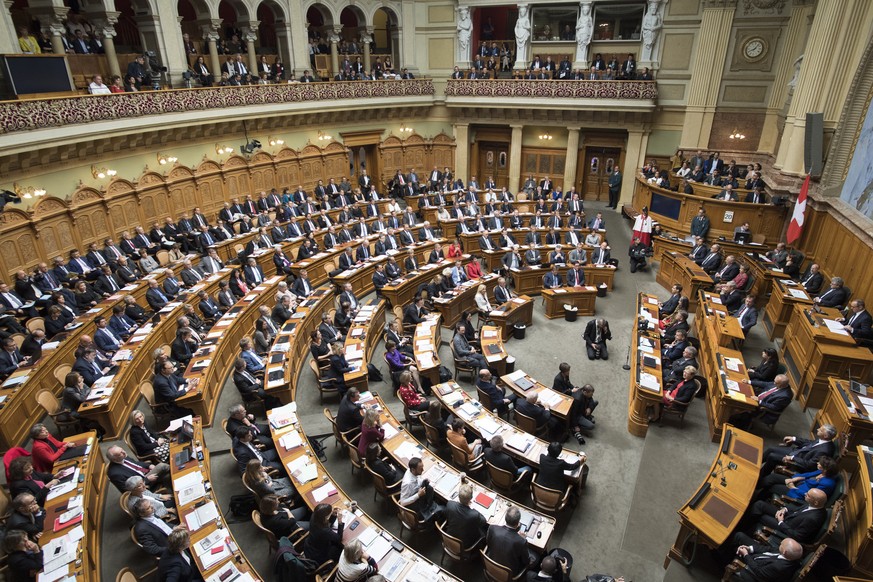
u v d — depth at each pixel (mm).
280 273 16516
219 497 8570
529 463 8383
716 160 21438
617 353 13336
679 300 13531
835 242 13625
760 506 7301
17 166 13438
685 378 9805
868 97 13102
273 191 21156
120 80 16094
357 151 27188
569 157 26016
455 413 9500
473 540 6871
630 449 9727
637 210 23047
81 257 14758
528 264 17469
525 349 13570
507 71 26781
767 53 21219
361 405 9211
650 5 22625
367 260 16609
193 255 16219
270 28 25438
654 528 7930
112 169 16359
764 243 17266
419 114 27672
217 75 20281
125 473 7840
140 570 7117
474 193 23500
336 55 24672
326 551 6406
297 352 12188
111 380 9844
